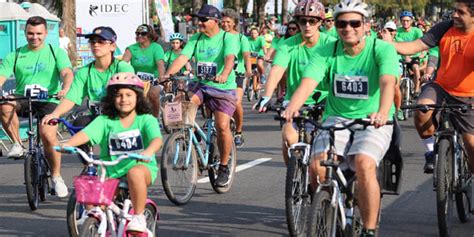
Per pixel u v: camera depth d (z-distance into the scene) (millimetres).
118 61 13664
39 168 15109
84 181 9688
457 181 12703
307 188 11695
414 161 20500
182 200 15336
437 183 12023
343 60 10750
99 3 43219
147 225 10820
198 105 15977
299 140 12531
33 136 14984
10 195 16656
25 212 14930
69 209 11359
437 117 13242
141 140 10711
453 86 12867
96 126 10766
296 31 18547
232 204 15414
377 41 10641
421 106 11969
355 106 10828
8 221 14195
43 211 15000
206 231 13297
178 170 15305
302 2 13148
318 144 10703
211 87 16094
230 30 22109
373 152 10148
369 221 10133
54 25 36250
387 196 15883
